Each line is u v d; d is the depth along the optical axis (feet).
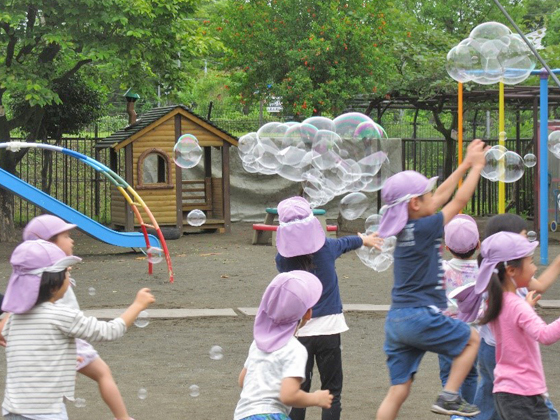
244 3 58.70
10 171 50.42
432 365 21.76
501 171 36.22
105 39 45.47
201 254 43.01
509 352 12.83
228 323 26.96
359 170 34.96
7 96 62.75
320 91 54.19
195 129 52.39
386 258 27.04
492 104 56.34
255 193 61.62
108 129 86.99
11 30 44.09
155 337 25.00
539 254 43.34
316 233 14.71
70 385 12.42
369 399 18.48
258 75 59.16
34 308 12.34
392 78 54.08
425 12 76.69
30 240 13.39
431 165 64.80
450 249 16.33
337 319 14.94
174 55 49.57
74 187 68.44
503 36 24.85
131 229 50.34
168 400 18.47
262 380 11.51
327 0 56.59
